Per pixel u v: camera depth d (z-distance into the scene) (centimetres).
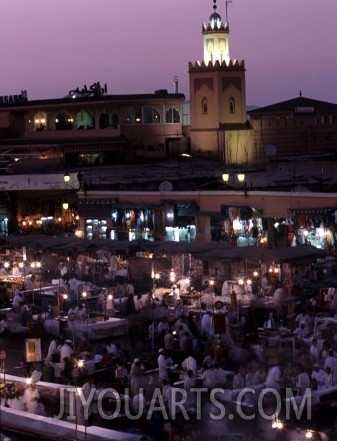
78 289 3850
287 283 3619
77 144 7338
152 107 7875
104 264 4238
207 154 7744
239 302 3397
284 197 4253
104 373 2725
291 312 3322
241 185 4956
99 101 7744
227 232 4491
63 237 4334
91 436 1941
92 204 5081
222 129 7669
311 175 5534
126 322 3356
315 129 7669
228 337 2942
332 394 2453
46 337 3366
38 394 2314
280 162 6575
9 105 8031
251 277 3747
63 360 2731
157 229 4806
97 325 3300
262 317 3306
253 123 7650
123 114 7769
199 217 4653
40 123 8000
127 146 7719
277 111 8544
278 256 3438
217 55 7981
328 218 4072
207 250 3706
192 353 2961
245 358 2867
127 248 3959
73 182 5297
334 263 3775
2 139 7569
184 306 3462
